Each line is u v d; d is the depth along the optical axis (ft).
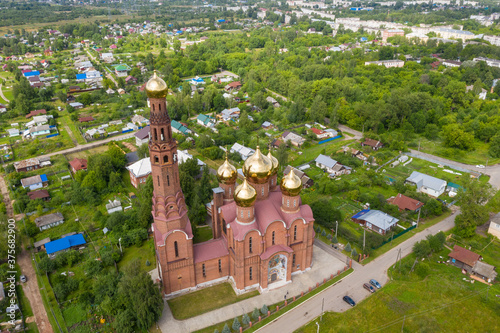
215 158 504.43
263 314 245.24
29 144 550.36
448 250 311.06
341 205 386.11
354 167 466.70
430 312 248.11
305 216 271.08
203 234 335.47
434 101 618.85
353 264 295.07
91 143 556.51
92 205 380.99
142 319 226.17
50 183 433.07
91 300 259.60
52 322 244.42
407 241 323.57
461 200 336.08
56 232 339.98
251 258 257.14
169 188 234.79
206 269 265.75
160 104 216.33
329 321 241.55
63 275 281.13
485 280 274.77
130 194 400.26
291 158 498.28
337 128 597.93
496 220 324.80
